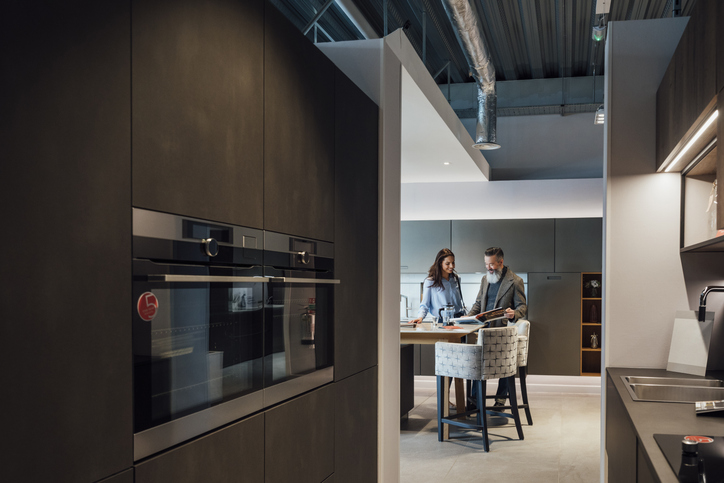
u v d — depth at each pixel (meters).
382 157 2.93
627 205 2.90
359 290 2.64
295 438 1.97
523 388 5.19
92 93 1.10
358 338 2.62
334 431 2.33
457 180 7.21
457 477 3.83
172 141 1.33
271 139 1.81
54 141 1.02
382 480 2.88
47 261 1.00
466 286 7.12
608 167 2.94
